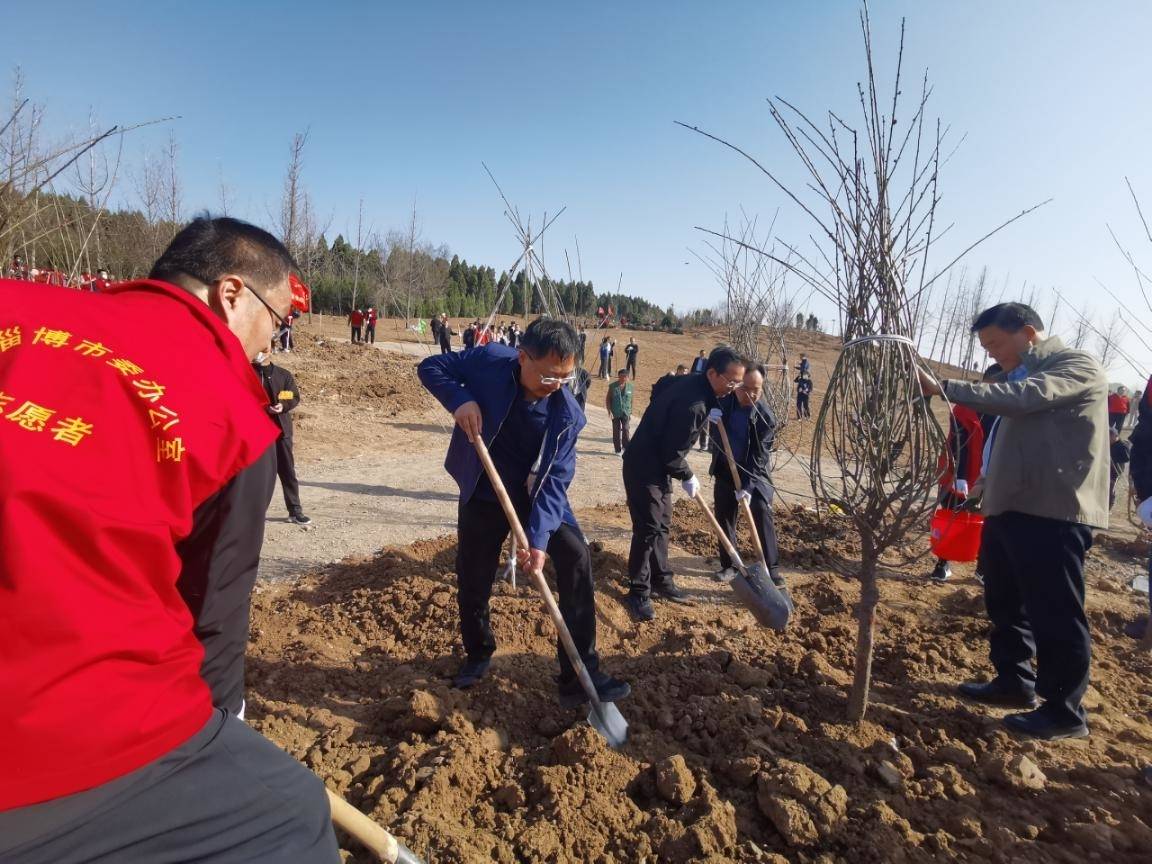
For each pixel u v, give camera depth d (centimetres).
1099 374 300
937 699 339
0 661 96
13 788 99
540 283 673
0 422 101
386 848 175
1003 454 313
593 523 688
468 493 321
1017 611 338
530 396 314
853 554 606
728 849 238
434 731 297
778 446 562
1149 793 271
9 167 361
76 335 117
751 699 315
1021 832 252
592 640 321
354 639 387
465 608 334
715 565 569
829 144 268
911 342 263
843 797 257
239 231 169
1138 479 446
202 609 157
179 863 119
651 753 286
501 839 238
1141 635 441
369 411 1388
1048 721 308
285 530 616
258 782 133
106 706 106
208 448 122
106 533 104
